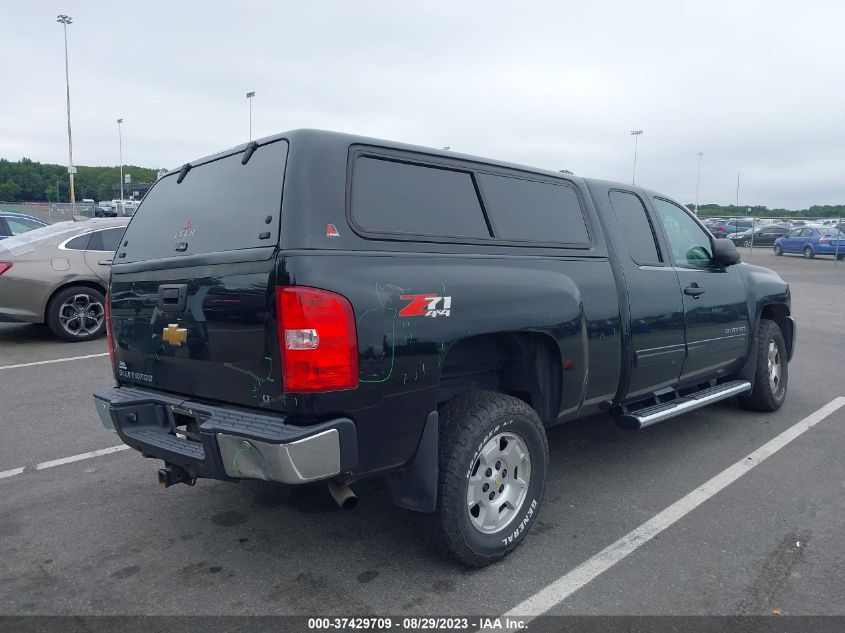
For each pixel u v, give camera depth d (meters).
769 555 3.45
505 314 3.25
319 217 2.74
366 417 2.76
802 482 4.45
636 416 4.30
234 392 2.91
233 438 2.70
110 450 5.02
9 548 3.50
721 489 4.32
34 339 9.50
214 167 3.34
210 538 3.60
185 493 4.21
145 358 3.46
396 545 3.52
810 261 28.73
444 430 3.13
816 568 3.32
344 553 3.44
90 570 3.27
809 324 11.73
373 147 3.07
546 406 3.72
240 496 4.16
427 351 2.91
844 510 4.01
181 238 3.37
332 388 2.63
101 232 9.49
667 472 4.62
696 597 3.05
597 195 4.32
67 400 6.34
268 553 3.44
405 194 3.13
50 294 8.96
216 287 2.92
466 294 3.09
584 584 3.15
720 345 5.20
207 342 3.00
